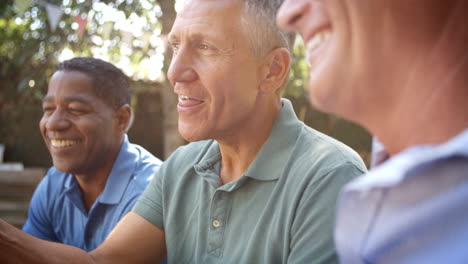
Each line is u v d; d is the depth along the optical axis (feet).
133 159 6.04
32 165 21.57
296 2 2.08
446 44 1.57
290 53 4.06
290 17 2.08
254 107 3.96
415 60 1.63
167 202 4.47
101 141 5.90
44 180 6.63
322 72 1.86
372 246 1.53
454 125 1.59
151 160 6.17
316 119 20.51
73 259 4.18
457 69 1.57
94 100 5.85
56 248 4.18
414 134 1.70
